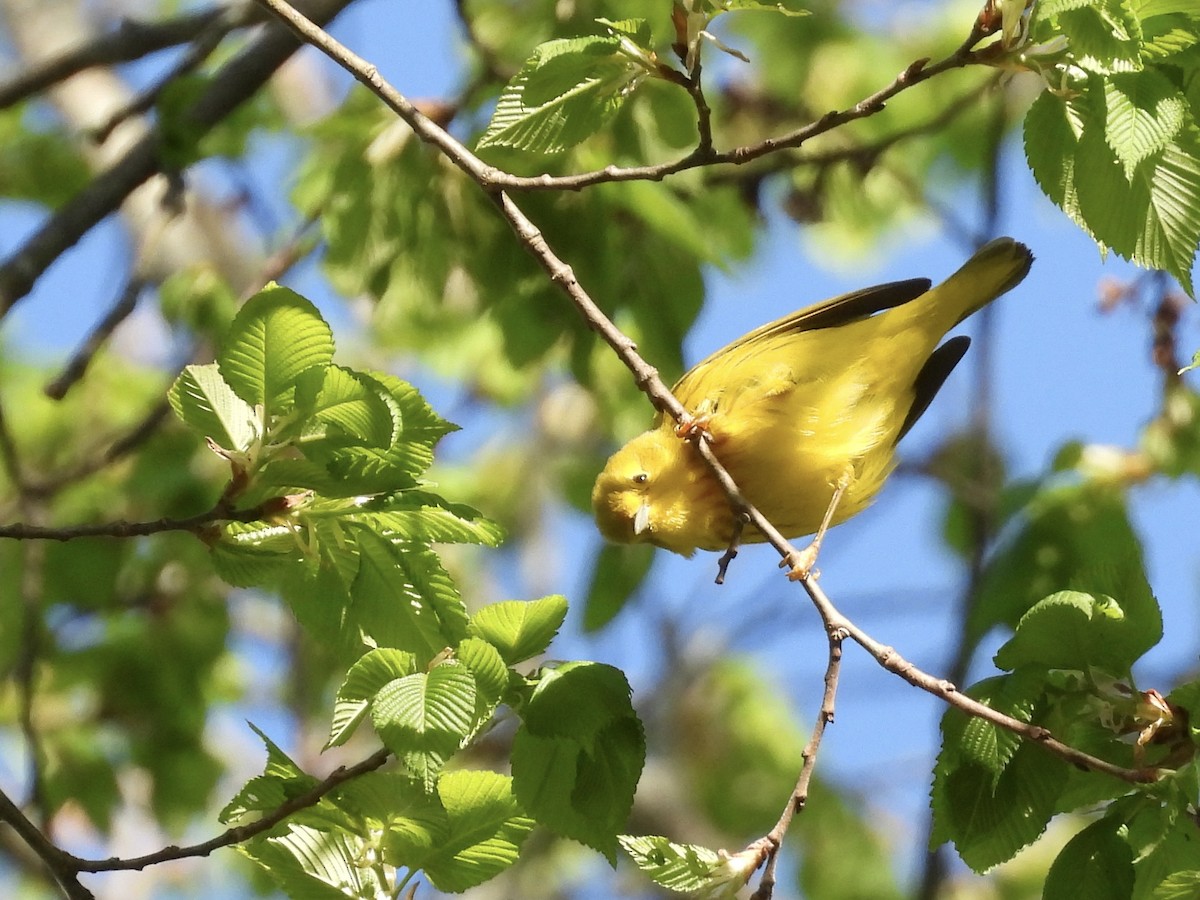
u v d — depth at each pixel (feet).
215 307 48.65
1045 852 60.70
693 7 22.70
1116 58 20.63
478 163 26.23
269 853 21.80
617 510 33.96
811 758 21.34
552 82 23.21
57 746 51.98
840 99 53.88
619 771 21.93
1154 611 22.04
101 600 50.31
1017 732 21.45
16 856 59.00
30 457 56.29
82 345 35.09
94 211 37.55
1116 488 41.47
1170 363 42.45
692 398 33.94
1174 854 21.44
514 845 22.27
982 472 50.31
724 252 49.93
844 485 33.01
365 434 21.25
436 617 22.81
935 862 45.65
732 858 19.88
